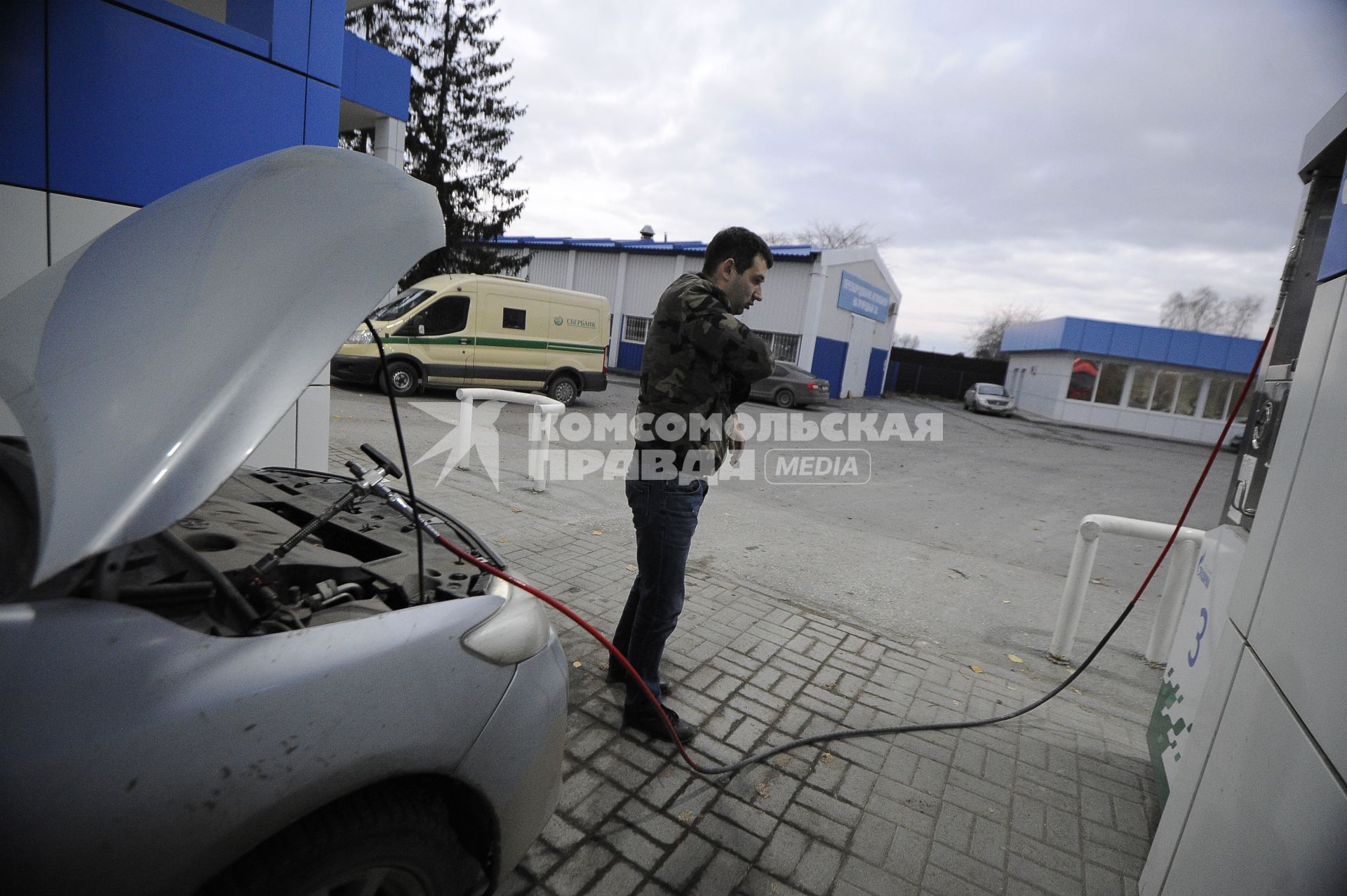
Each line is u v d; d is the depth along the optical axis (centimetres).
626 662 240
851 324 2805
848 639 418
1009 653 430
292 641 125
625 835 232
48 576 92
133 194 365
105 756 99
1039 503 1006
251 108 406
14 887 92
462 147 2478
